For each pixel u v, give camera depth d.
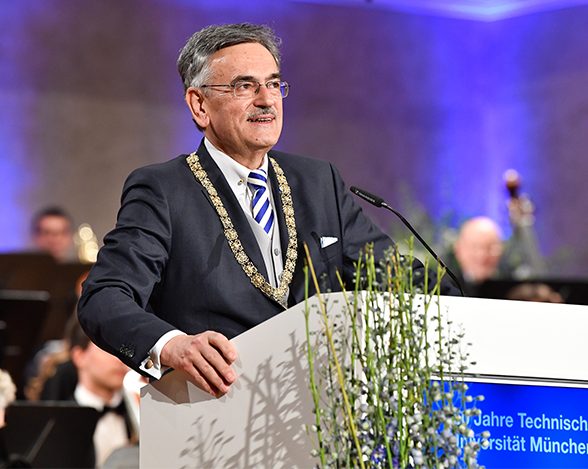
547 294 15.64
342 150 26.69
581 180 26.30
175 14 25.27
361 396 4.48
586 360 5.13
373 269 4.56
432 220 26.23
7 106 24.08
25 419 10.86
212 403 5.07
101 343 5.43
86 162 24.58
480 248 21.55
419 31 27.38
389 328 4.39
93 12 24.70
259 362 4.95
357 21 26.89
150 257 5.85
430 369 4.37
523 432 4.95
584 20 26.53
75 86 24.58
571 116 26.58
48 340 16.42
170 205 6.12
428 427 4.29
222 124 6.34
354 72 26.86
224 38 6.42
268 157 6.60
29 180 24.12
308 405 4.73
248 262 6.03
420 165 27.14
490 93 27.58
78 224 24.41
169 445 5.20
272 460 4.83
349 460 4.29
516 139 27.22
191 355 5.01
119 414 13.19
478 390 4.90
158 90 25.16
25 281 16.58
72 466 10.95
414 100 27.27
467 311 4.92
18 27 24.20
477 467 4.40
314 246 6.26
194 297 5.96
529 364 5.01
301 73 26.45
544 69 26.98
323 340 4.69
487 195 27.36
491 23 27.66
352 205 6.64
